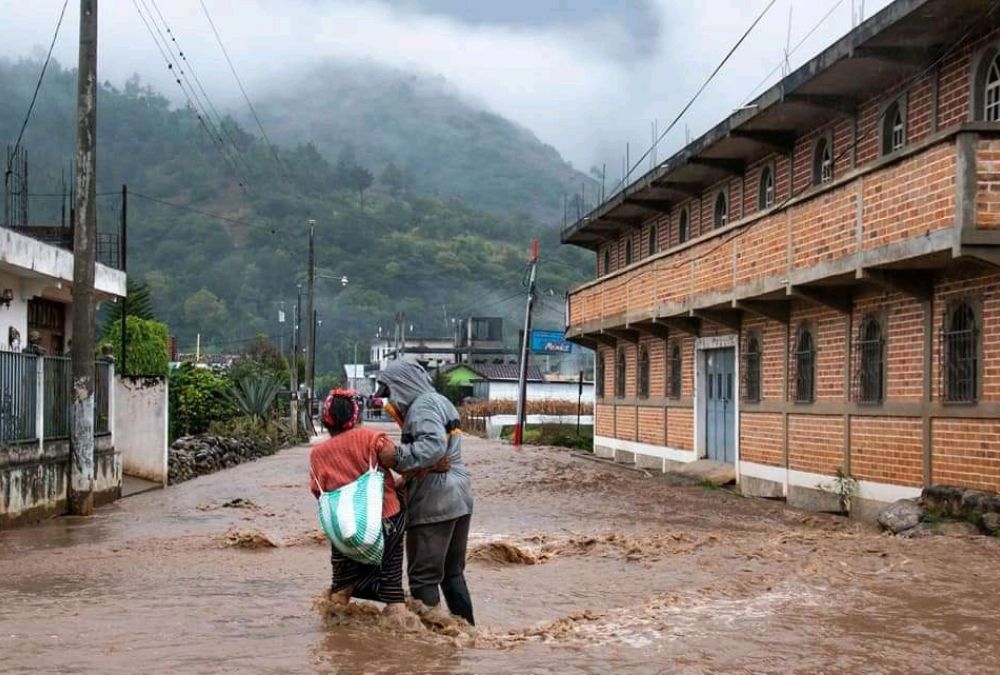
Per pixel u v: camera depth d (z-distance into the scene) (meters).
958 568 9.93
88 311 17.78
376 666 6.34
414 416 7.59
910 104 17.19
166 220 124.06
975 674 6.20
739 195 24.75
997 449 13.89
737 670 6.27
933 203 13.47
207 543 12.98
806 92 18.72
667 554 11.70
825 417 18.88
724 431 24.56
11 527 15.48
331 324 115.38
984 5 14.50
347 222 126.81
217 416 39.81
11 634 7.27
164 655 6.61
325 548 12.45
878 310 17.05
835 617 7.74
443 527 7.66
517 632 7.44
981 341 14.29
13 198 25.95
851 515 17.64
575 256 116.75
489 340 101.62
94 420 18.22
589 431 52.94
